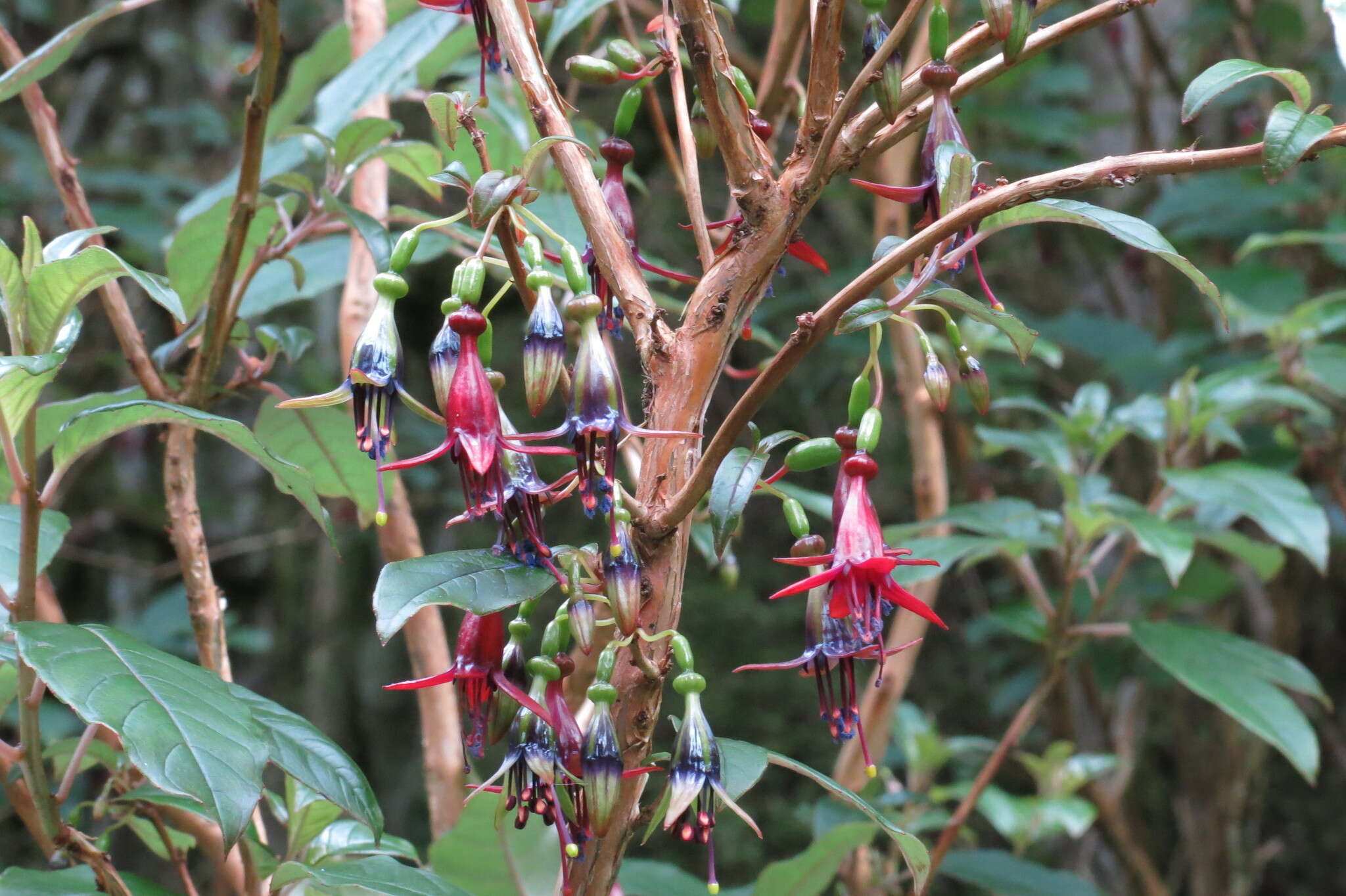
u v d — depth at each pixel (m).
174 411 0.41
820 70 0.39
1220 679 0.61
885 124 0.40
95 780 0.95
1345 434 0.87
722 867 1.41
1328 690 1.61
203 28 1.77
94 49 1.73
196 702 0.39
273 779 1.00
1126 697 1.37
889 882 0.68
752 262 0.40
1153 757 1.50
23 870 0.44
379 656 1.74
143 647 0.40
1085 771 0.83
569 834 0.40
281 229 0.52
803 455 0.41
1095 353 1.22
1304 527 0.62
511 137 0.56
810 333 0.38
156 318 1.48
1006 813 0.78
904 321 0.42
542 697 0.40
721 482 0.40
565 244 0.39
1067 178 0.38
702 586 1.58
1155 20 1.54
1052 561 0.98
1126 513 0.65
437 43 0.55
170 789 0.38
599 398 0.39
